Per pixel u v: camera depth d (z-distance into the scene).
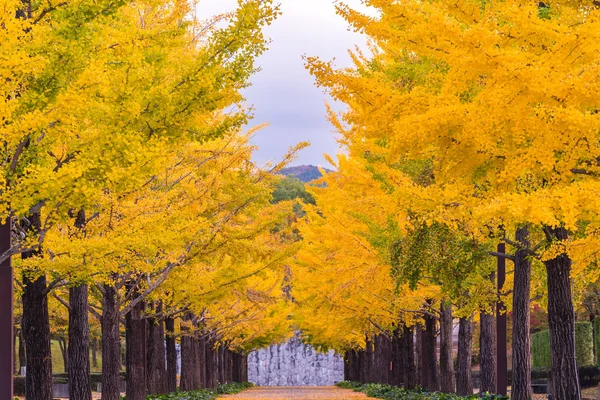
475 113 9.76
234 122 12.55
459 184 11.12
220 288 23.06
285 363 98.50
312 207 34.56
